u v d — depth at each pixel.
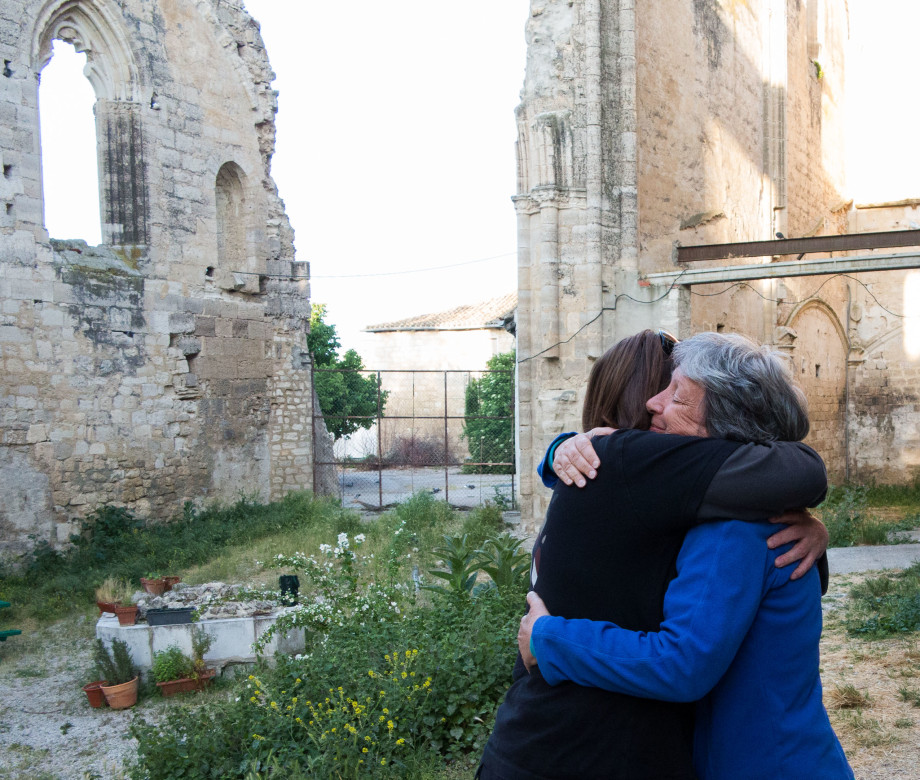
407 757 4.94
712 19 19.16
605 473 1.76
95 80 16.34
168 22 17.27
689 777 1.73
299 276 20.91
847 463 24.20
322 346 33.44
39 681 9.09
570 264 15.51
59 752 7.21
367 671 5.75
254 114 19.56
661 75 17.08
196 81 17.94
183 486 17.28
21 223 14.18
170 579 11.68
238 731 5.57
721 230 19.38
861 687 6.02
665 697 1.59
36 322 14.38
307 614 7.44
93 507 15.26
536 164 15.53
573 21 15.47
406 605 8.38
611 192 15.62
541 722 1.76
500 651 5.72
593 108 15.30
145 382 16.47
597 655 1.64
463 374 41.75
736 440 1.77
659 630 1.70
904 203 25.47
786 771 1.64
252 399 19.31
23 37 14.29
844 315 24.34
